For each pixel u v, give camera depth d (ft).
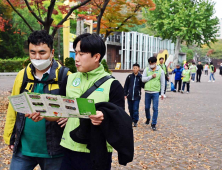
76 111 5.59
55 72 7.57
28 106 5.70
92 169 6.26
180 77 50.24
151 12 114.93
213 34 115.14
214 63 250.37
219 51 240.32
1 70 90.22
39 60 7.22
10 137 7.68
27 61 28.94
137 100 21.62
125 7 33.40
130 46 146.51
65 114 5.67
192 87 60.64
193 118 26.21
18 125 7.41
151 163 14.01
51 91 7.51
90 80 6.47
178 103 36.01
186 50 230.68
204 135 19.90
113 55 145.89
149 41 159.22
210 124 23.67
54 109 5.69
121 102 6.47
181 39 124.88
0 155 14.37
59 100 5.58
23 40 107.96
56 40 105.50
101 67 6.59
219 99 40.57
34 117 5.82
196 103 36.22
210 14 108.17
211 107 33.06
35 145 7.36
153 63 20.66
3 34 101.71
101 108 5.92
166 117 26.50
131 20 34.09
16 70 92.99
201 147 16.94
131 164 13.82
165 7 109.09
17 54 107.65
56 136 7.36
